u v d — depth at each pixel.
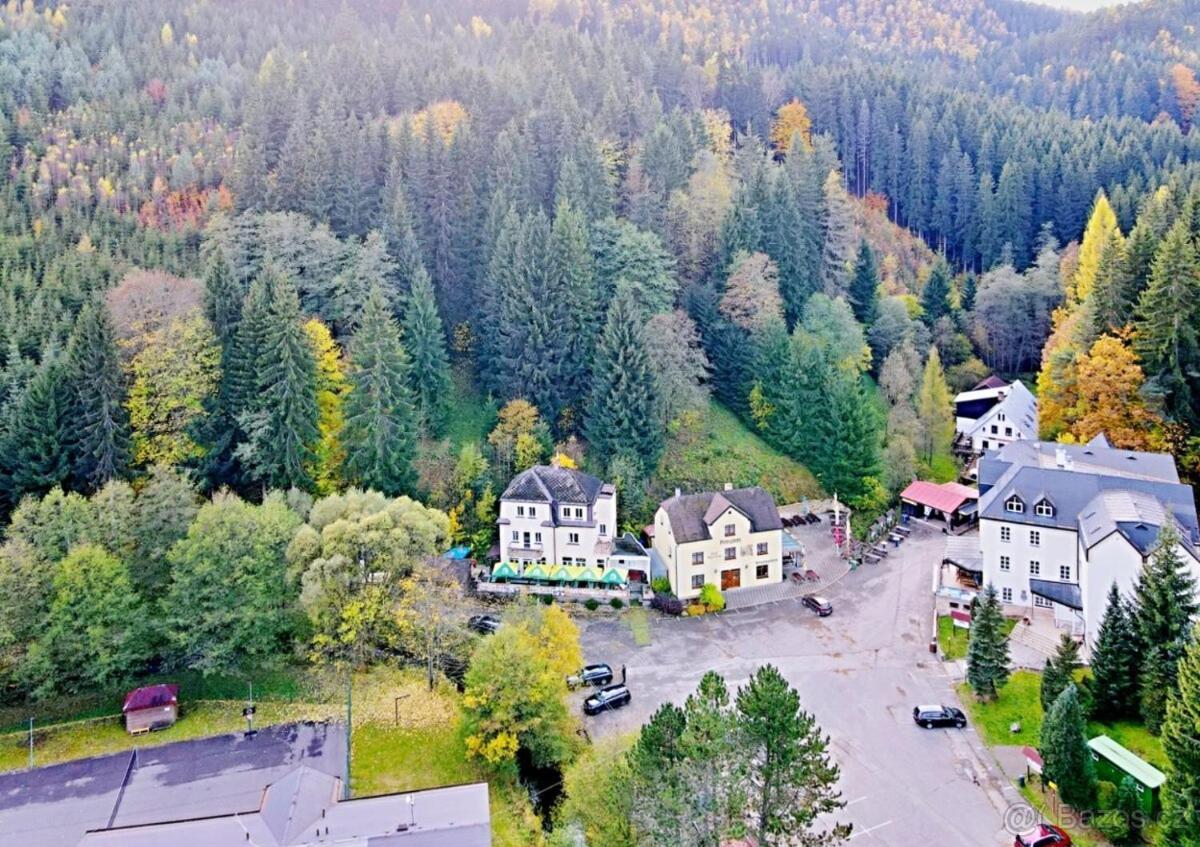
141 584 60.06
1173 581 50.16
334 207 99.06
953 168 145.88
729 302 99.81
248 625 57.59
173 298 79.62
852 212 135.12
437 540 64.56
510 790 50.12
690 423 93.31
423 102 131.50
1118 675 50.81
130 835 41.94
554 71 135.25
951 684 58.81
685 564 72.81
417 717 55.94
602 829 41.62
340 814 43.34
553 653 53.50
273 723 55.22
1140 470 69.19
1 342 78.56
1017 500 68.06
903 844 43.94
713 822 36.09
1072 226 135.62
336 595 58.44
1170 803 38.16
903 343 107.00
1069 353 86.75
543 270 87.88
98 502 60.34
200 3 172.50
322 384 80.75
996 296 117.50
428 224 99.44
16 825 45.53
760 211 108.56
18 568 54.44
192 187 113.88
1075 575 65.69
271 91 118.12
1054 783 45.62
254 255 92.06
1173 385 76.75
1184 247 76.12
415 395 84.19
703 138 132.88
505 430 83.00
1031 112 175.75
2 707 55.94
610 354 83.75
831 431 89.25
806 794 38.16
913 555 80.94
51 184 112.88
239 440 75.06
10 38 141.75
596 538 74.94
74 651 55.06
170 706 54.84
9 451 67.69
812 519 87.12
